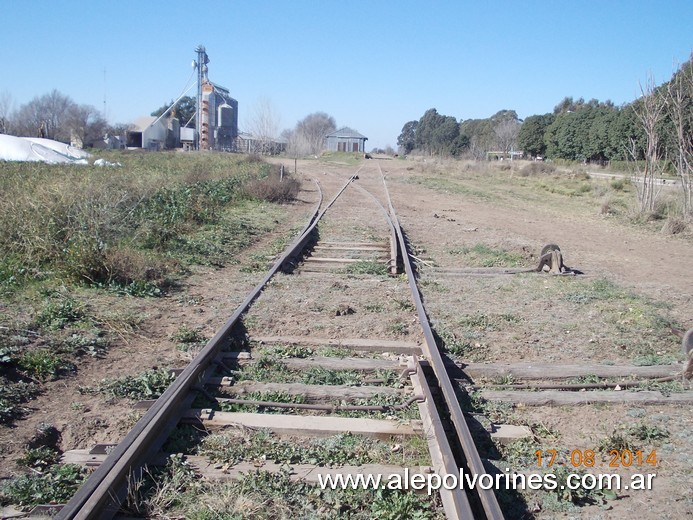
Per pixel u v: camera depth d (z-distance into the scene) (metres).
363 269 12.57
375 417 5.87
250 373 6.88
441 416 5.87
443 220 21.84
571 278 12.36
